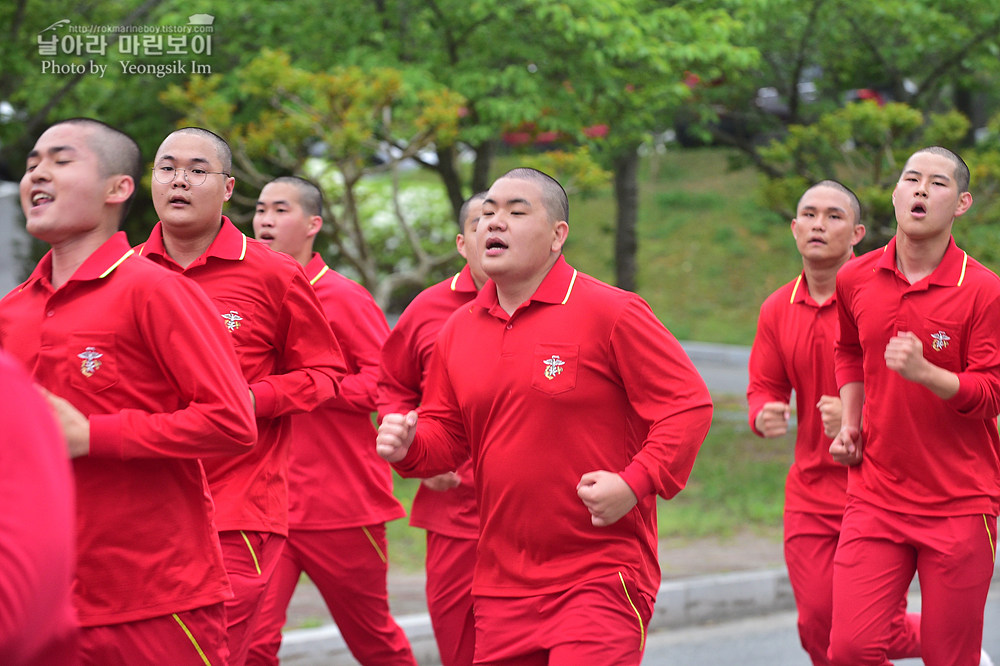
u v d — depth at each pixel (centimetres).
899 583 1045
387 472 1226
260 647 1148
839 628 1048
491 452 841
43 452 387
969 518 1023
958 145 2758
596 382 827
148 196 2827
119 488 716
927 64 2928
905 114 2483
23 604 366
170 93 2188
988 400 983
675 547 1892
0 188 3916
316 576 1197
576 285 846
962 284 1023
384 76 2122
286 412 979
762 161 2873
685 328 4531
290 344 1015
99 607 714
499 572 845
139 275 725
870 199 2483
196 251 997
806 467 1196
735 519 2083
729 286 4859
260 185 2297
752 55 2419
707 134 2895
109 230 735
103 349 720
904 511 1039
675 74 2427
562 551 826
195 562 750
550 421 823
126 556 718
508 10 2261
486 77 2317
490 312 859
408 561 1825
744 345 4309
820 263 1211
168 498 736
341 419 1191
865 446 1073
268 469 997
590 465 824
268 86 2153
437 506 1164
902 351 951
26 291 741
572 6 2242
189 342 724
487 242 839
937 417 1022
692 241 5222
